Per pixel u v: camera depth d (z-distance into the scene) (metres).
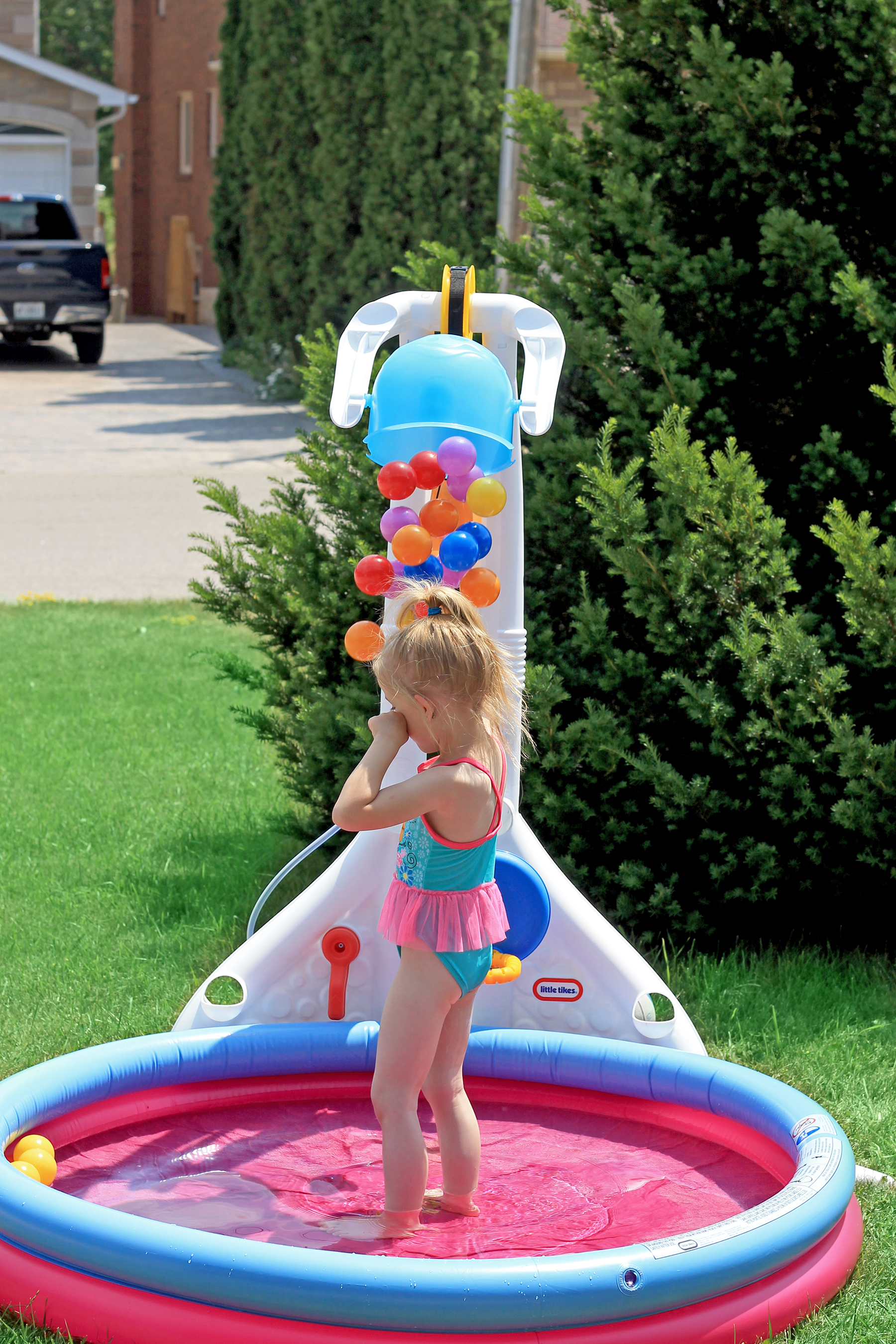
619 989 5.14
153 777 9.08
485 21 22.73
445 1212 4.17
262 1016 5.19
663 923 6.34
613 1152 4.65
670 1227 4.07
